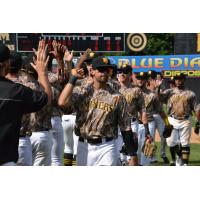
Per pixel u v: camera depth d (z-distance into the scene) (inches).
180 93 687.7
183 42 1828.2
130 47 1823.3
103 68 416.5
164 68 1840.6
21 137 454.0
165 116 665.6
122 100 421.1
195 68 1819.6
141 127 641.6
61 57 478.9
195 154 794.2
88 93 421.1
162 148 737.0
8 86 330.0
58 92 511.5
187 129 687.7
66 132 607.5
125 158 595.2
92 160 424.2
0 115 325.7
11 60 444.5
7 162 327.9
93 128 420.5
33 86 458.6
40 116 488.4
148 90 683.4
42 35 1328.7
